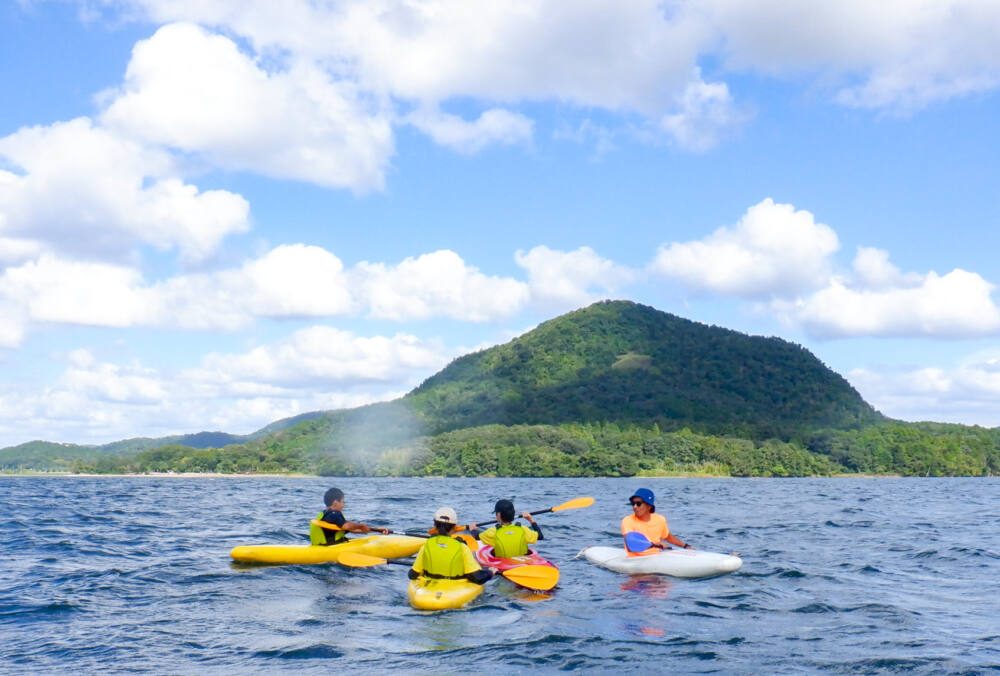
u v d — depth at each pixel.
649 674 6.66
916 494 53.28
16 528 18.98
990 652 7.35
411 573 10.45
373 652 7.33
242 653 7.30
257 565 12.66
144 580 11.18
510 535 11.44
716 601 9.77
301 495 44.47
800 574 11.91
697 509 31.02
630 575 11.73
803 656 7.21
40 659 7.09
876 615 8.98
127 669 6.79
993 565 13.16
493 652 7.32
